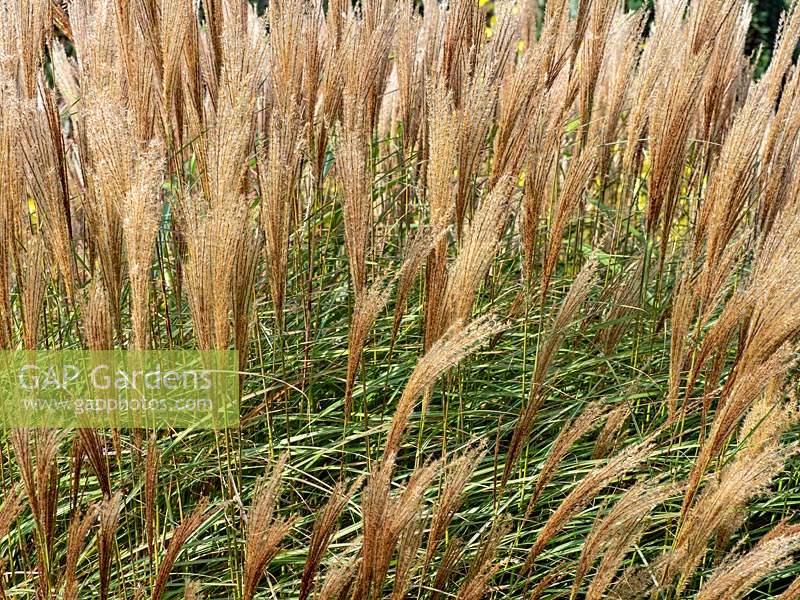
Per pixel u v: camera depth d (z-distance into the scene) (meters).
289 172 3.01
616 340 3.98
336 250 4.70
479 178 4.86
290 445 3.51
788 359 2.91
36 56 3.46
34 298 2.59
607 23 4.19
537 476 3.25
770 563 2.38
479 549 2.68
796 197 3.66
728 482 2.41
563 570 2.89
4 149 2.69
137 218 2.41
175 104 3.79
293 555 3.13
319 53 3.94
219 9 3.76
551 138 3.38
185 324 4.08
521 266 4.59
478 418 3.86
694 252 3.35
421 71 4.34
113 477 3.40
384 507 2.27
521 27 5.39
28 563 3.11
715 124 4.59
